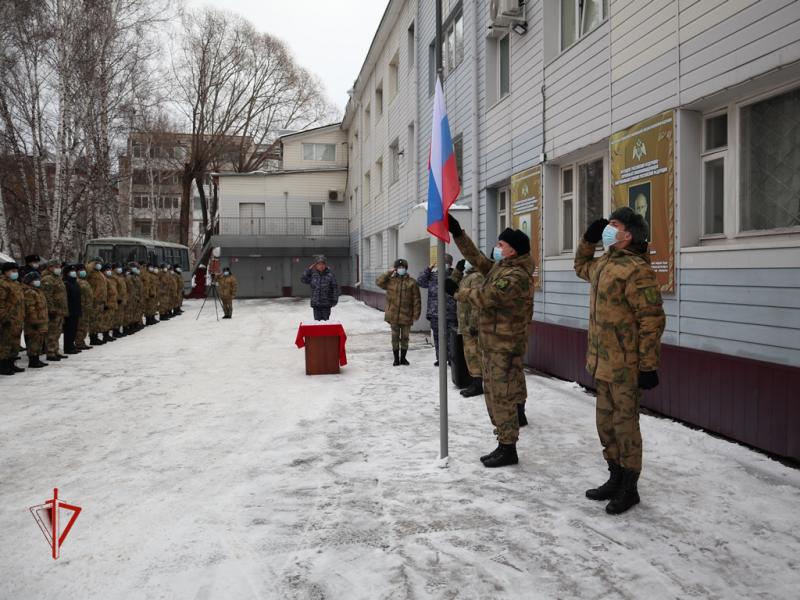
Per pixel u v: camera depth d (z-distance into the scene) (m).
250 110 37.66
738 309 4.78
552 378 7.74
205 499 3.76
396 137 19.00
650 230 5.92
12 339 8.67
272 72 37.69
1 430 5.53
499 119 10.09
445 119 4.48
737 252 4.79
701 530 3.17
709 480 3.89
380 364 9.19
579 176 8.08
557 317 8.16
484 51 10.70
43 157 20.20
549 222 8.53
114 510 3.60
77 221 23.67
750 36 4.64
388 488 3.88
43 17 18.94
